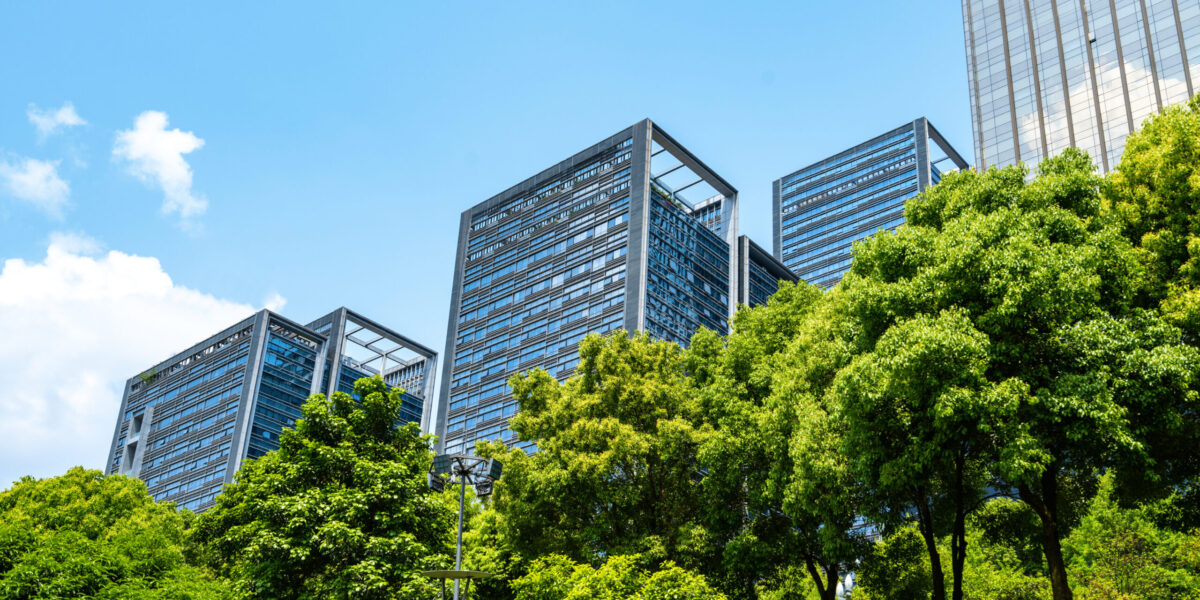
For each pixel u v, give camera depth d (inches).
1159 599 1190.3
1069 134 3814.0
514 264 5718.5
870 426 904.9
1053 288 813.2
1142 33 3767.2
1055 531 860.6
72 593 991.6
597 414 1336.1
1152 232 970.1
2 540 1016.2
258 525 1165.7
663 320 4948.3
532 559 1264.8
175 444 6756.9
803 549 1153.4
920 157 7249.0
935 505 1108.5
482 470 948.0
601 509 1266.0
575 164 5723.4
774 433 1098.7
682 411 1342.3
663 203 5324.8
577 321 5078.7
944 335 798.5
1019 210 923.4
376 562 1129.4
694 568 1217.4
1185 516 1037.8
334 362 6948.8
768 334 1371.8
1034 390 828.6
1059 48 4015.8
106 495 1891.0
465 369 5590.6
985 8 4394.7
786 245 7815.0
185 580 1182.3
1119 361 812.0
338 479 1254.9
